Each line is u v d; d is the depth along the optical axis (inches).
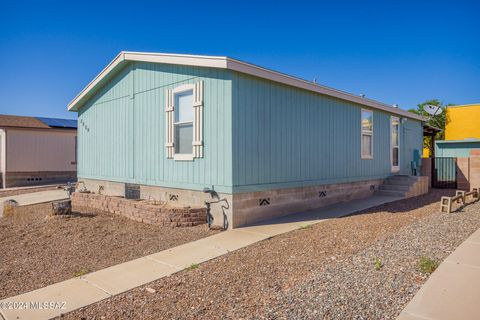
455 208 344.8
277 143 318.3
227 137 275.9
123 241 239.1
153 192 350.6
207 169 292.8
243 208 283.1
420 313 122.3
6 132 645.3
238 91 279.6
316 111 370.9
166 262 193.5
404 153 550.0
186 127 317.4
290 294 141.9
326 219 303.1
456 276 156.3
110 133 419.5
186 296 145.7
